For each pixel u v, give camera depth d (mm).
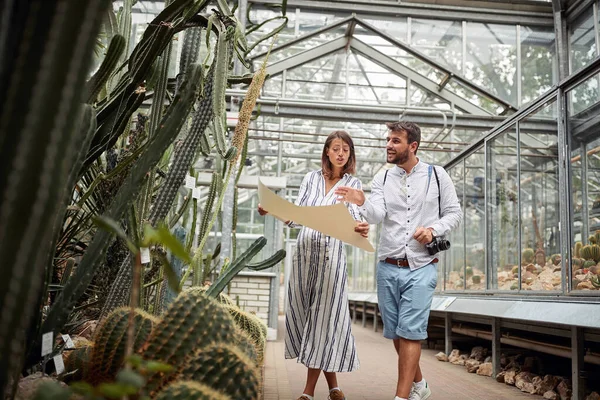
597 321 2520
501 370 3816
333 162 2451
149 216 1680
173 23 1571
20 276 496
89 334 2020
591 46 7039
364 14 8320
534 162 4230
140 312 1282
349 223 1893
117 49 1376
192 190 2326
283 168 11453
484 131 8727
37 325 1068
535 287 4047
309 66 8508
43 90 479
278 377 3303
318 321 2273
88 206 2023
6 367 522
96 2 502
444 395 3002
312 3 8172
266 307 5789
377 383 3297
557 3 7430
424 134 9180
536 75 8117
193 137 1753
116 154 2078
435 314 5887
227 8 1863
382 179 2594
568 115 3656
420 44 8383
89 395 504
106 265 1950
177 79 1778
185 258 559
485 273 5262
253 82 1953
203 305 1143
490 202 5246
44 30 505
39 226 524
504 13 8109
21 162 477
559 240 3791
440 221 2379
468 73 8188
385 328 2457
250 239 6418
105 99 1693
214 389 987
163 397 849
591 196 3285
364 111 7887
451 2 8188
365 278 11633
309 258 2338
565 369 3762
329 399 2396
